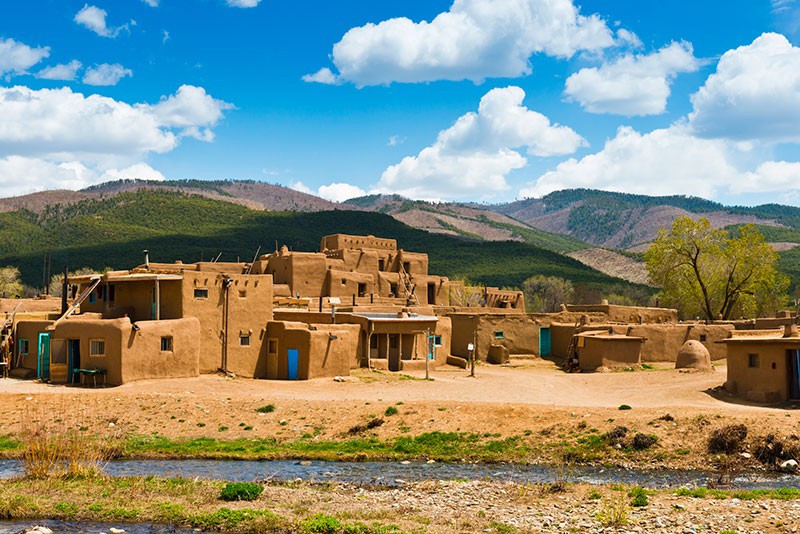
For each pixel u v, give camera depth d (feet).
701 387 141.79
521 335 214.69
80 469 91.20
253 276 165.07
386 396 138.51
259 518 74.28
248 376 162.30
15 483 86.69
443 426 116.47
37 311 209.87
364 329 177.27
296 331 160.45
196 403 125.49
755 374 133.59
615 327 201.36
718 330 207.51
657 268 271.69
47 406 122.42
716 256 271.90
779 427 105.09
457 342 210.38
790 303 381.40
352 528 71.15
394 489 88.53
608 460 104.01
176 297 155.94
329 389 145.38
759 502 78.64
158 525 74.13
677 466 101.14
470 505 81.10
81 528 72.69
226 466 101.35
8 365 157.07
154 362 144.36
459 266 636.89
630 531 70.54
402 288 252.83
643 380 157.28
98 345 142.92
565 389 151.02
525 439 111.55
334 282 233.96
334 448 110.42
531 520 74.79
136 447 108.47
